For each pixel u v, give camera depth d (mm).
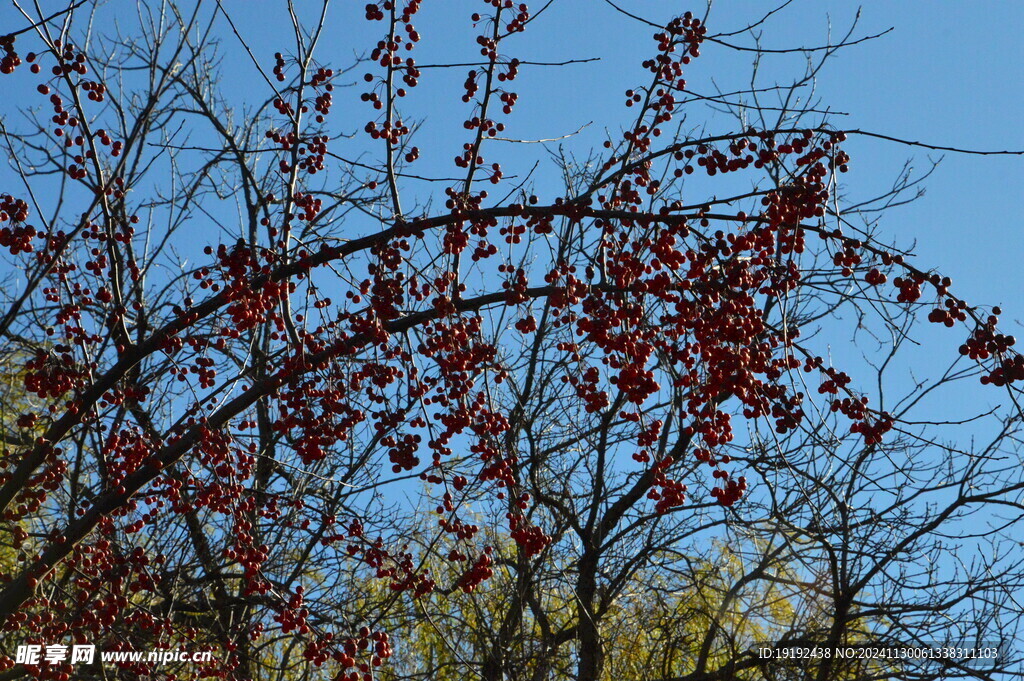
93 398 6766
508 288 6590
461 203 6387
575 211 6121
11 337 8242
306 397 6793
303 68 7473
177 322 6660
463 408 6426
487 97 6895
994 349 5664
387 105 7078
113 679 8172
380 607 11414
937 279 5922
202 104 10391
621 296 6125
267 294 6391
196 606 10805
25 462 6566
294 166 7289
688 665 13203
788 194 5973
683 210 6066
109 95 7551
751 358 5871
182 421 6773
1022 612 10867
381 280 6449
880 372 9969
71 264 7164
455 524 6855
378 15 7156
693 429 5930
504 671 11422
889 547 11562
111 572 7297
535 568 11477
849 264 6273
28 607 7602
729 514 12000
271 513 8062
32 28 6449
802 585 11305
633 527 12703
